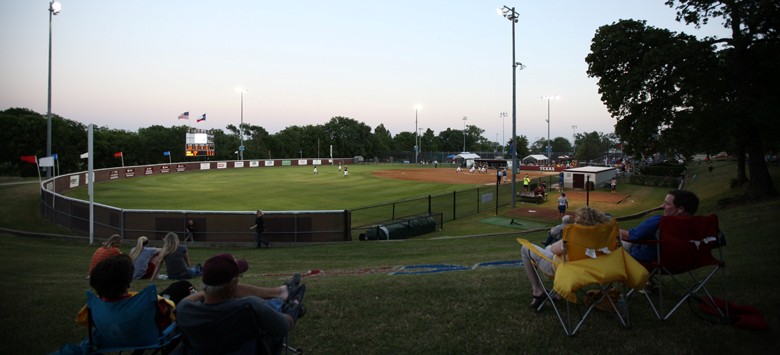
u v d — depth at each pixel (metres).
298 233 22.52
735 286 6.30
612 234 4.67
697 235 4.89
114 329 3.77
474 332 5.13
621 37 26.62
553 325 5.21
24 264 13.72
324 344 5.01
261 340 3.26
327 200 38.50
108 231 23.41
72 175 44.06
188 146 84.19
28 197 35.53
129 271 3.91
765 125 22.50
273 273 12.05
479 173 73.75
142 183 52.09
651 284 6.07
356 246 19.94
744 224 16.19
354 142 153.50
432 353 4.66
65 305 7.12
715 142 27.33
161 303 4.17
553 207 34.91
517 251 15.18
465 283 7.45
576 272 4.60
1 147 76.69
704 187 44.06
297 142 140.00
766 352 4.20
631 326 5.03
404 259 14.65
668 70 25.14
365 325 5.54
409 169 87.38
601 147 135.38
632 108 27.56
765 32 23.67
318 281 8.80
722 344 4.42
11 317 6.43
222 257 3.26
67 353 3.72
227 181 56.22
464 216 31.47
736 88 24.50
